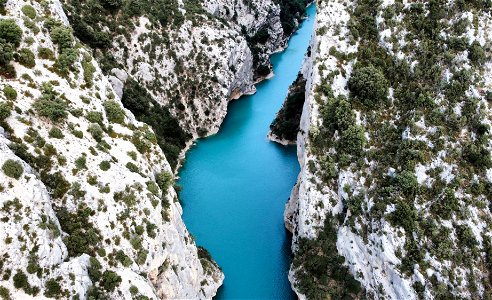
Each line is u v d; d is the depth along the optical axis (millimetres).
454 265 62531
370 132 76062
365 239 68750
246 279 77688
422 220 65750
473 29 76250
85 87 67562
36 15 67625
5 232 45969
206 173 103000
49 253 48062
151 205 60219
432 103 72812
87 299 49719
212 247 83750
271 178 101188
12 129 54000
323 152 76812
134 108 100250
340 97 79125
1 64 58812
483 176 66875
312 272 71500
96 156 59406
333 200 74125
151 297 54625
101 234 55188
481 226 64250
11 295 44625
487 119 70188
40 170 54094
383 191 69250
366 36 83312
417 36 80312
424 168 68875
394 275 64250
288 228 85500
